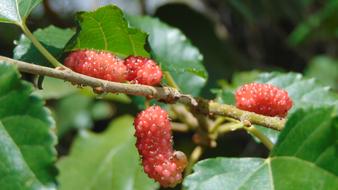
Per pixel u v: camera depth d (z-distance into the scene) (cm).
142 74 31
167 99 31
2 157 26
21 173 26
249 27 64
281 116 32
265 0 57
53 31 36
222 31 64
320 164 29
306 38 65
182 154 30
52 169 26
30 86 26
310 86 38
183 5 53
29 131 26
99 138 46
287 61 66
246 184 29
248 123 31
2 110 26
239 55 57
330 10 61
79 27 32
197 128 40
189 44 42
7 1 32
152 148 30
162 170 29
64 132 57
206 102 32
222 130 39
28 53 34
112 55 31
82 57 31
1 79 26
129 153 44
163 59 41
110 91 30
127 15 42
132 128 46
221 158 30
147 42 34
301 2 61
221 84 47
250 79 47
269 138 34
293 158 29
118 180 44
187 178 30
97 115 58
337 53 71
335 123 28
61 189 44
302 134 29
